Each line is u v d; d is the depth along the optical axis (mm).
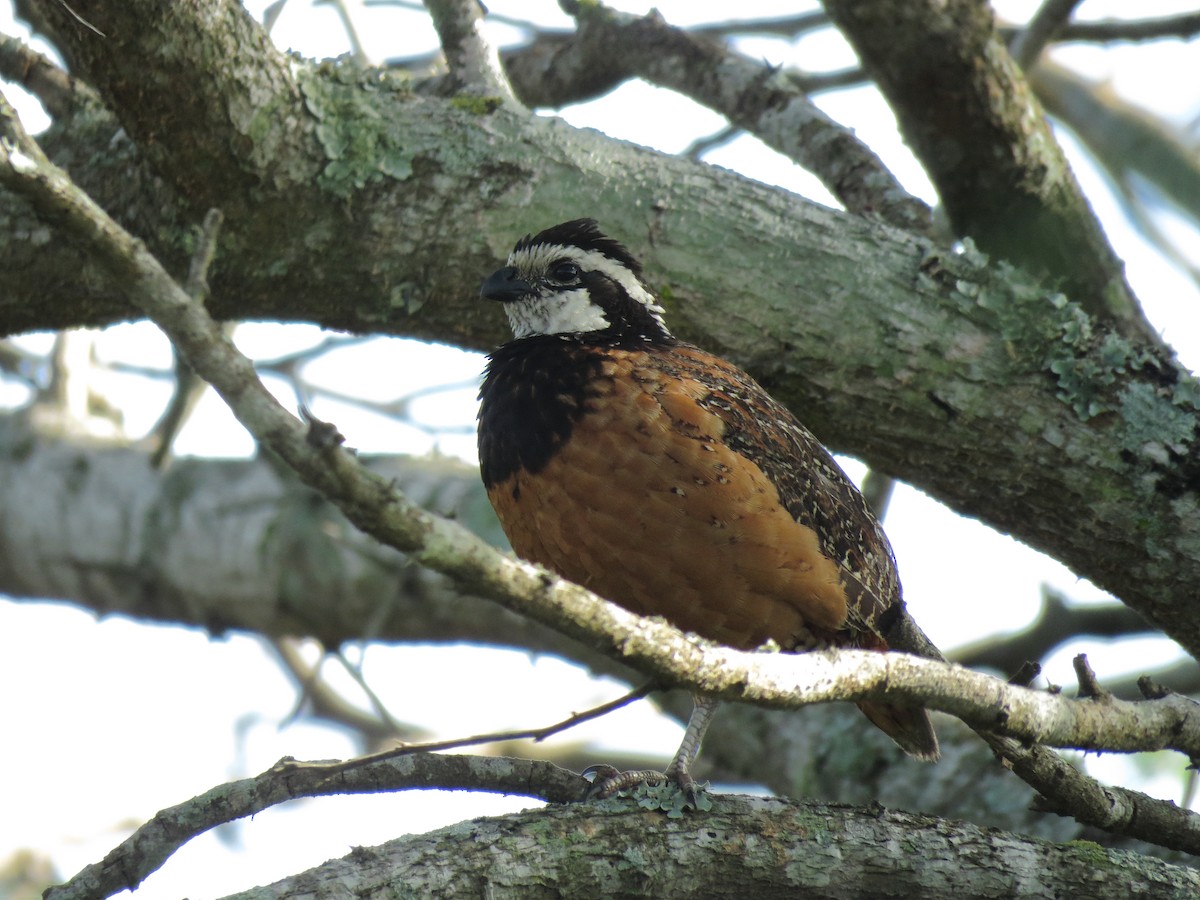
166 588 15555
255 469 15828
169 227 10453
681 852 8156
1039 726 7883
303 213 10328
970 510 10484
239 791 7898
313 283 10625
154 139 9766
